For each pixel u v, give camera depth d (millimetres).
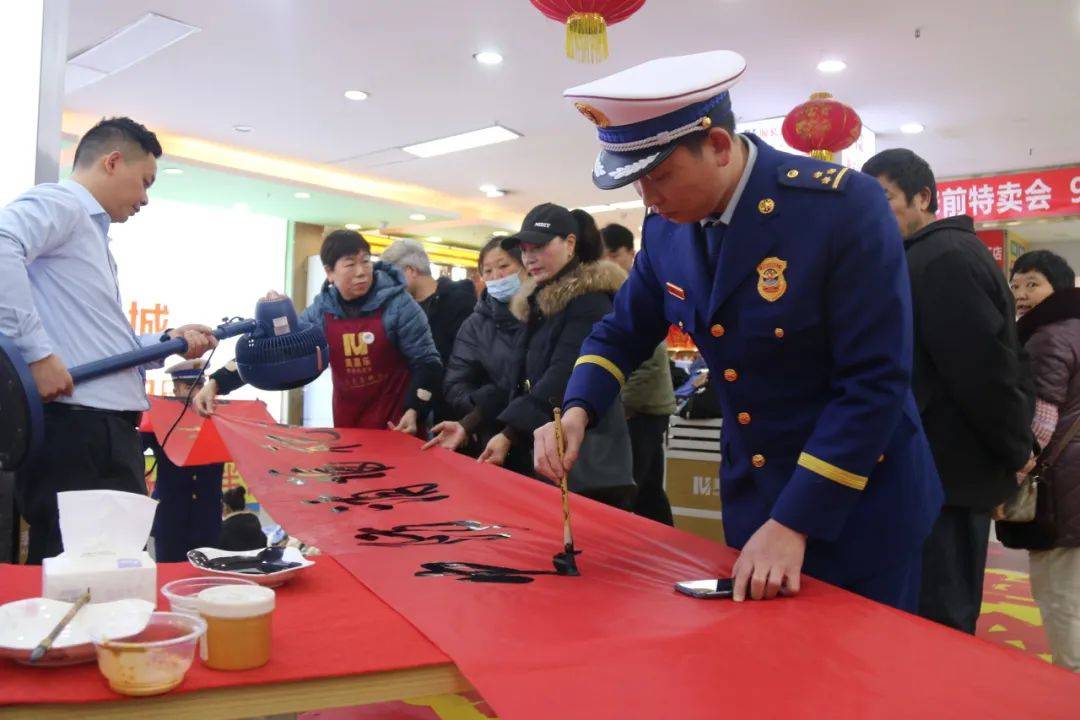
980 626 3453
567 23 3225
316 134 7680
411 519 1733
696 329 1436
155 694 799
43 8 2230
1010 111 6508
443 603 1136
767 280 1322
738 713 813
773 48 5391
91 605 916
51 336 2121
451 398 2947
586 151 8078
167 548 3668
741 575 1194
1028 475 2443
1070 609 2461
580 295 2398
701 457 3754
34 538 2119
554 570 1341
